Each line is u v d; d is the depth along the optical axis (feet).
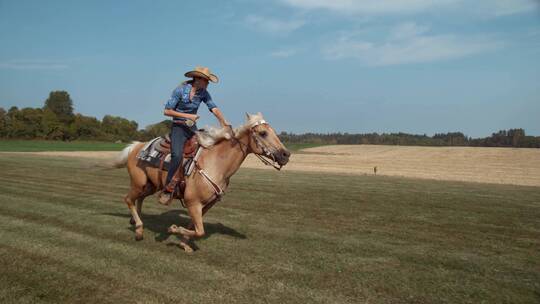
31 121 288.30
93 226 27.66
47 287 17.28
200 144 21.97
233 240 24.81
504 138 280.31
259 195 44.78
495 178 82.33
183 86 22.38
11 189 45.11
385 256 22.25
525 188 60.64
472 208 38.42
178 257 21.39
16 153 153.69
